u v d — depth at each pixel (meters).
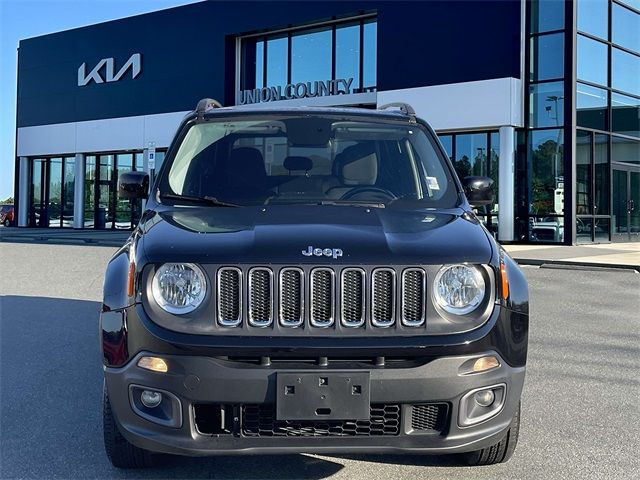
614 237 20.88
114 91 29.42
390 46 21.44
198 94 26.98
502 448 3.70
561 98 19.12
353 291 3.11
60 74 31.25
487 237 3.54
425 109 20.73
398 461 3.92
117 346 3.18
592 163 19.91
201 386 3.00
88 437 4.31
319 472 3.75
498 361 3.17
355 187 4.25
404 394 3.02
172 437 3.07
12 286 11.26
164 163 4.41
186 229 3.46
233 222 3.59
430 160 4.49
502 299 3.25
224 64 26.25
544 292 10.65
